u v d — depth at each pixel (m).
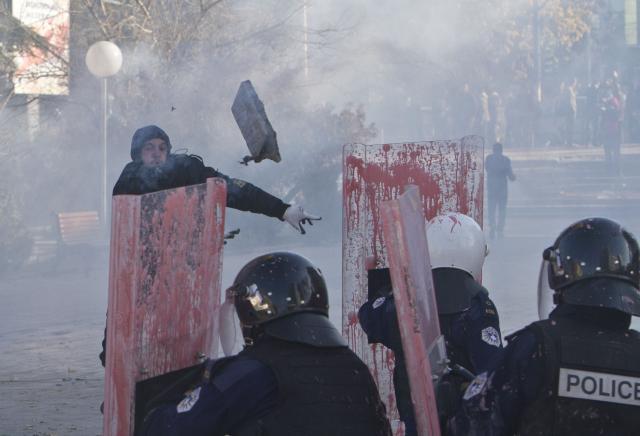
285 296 6.48
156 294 6.59
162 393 6.66
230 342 7.05
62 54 45.28
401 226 6.20
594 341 6.07
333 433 6.25
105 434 6.45
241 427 6.27
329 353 6.47
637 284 6.32
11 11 44.19
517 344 6.16
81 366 19.47
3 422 14.93
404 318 6.23
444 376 7.12
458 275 8.19
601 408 6.00
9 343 22.05
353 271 10.33
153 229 6.52
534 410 6.07
